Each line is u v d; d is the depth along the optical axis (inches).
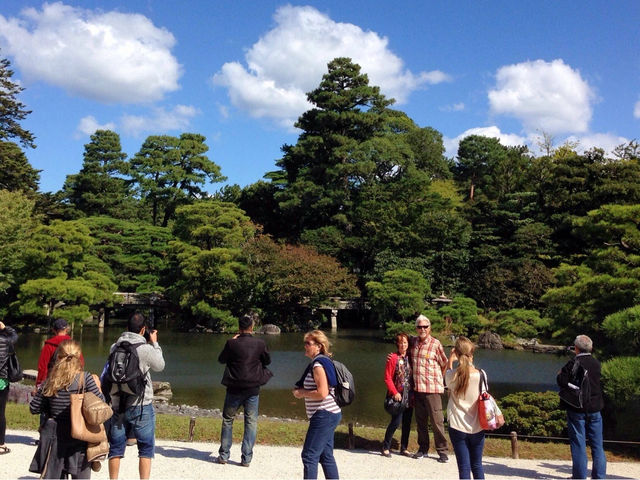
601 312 573.0
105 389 231.1
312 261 1752.0
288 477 262.2
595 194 1664.6
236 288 1701.5
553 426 396.5
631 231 599.8
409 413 327.0
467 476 235.3
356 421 604.1
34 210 1889.8
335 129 2363.4
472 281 1724.9
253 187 2674.7
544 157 2206.0
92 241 1520.7
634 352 446.3
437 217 1856.5
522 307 1563.7
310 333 228.7
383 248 1943.9
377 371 977.5
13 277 1389.0
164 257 2031.3
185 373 920.9
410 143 2933.1
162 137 2591.0
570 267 667.4
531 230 1729.8
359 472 281.0
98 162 2529.5
